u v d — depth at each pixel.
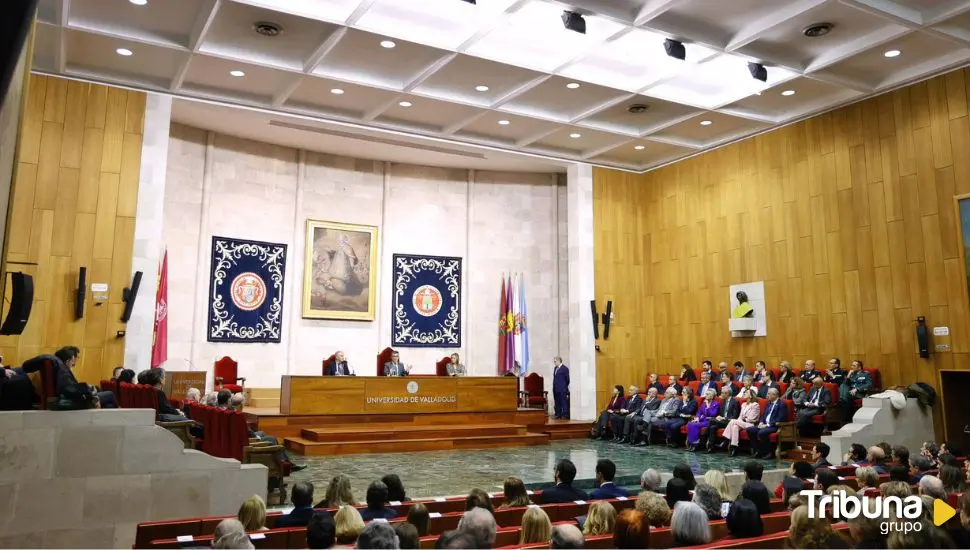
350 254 16.25
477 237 17.55
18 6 2.09
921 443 10.66
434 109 13.50
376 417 12.69
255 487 6.21
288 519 4.55
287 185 15.83
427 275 16.98
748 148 14.55
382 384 12.82
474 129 14.72
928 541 2.84
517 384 14.35
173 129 14.23
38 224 10.85
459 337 17.05
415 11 10.34
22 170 10.84
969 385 11.12
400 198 17.06
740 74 12.30
